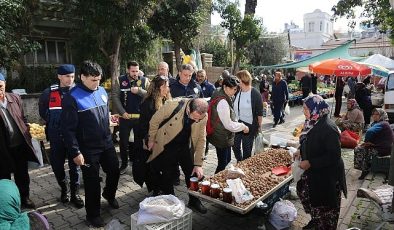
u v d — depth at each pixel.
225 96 4.22
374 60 13.50
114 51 9.20
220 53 22.64
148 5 8.52
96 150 3.65
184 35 11.95
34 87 9.86
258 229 3.68
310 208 3.32
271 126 10.43
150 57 11.41
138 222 3.01
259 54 30.67
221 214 4.06
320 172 3.11
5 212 2.19
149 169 4.14
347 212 4.21
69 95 3.49
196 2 11.99
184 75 4.88
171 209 3.06
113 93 5.32
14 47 6.88
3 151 3.75
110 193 4.13
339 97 11.92
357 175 5.70
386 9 17.88
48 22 10.38
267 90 14.77
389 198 3.42
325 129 3.02
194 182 3.51
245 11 15.63
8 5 6.40
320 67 10.46
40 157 4.79
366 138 5.54
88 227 3.74
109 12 7.92
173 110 3.64
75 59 10.55
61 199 4.44
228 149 4.57
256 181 3.61
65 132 3.43
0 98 3.83
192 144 3.82
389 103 10.40
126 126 5.36
